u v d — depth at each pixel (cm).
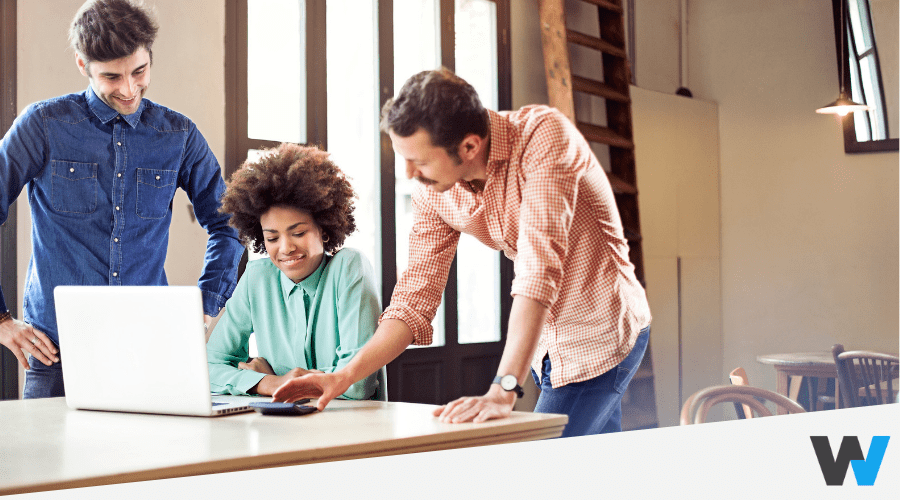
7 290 261
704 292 491
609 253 159
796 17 477
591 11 458
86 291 136
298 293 173
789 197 482
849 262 463
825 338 470
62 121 199
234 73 320
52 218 201
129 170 209
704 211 493
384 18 378
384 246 379
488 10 426
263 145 331
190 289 127
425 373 391
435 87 129
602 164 440
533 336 128
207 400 128
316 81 350
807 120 475
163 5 297
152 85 294
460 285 418
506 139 144
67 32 275
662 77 493
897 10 440
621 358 162
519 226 139
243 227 181
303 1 347
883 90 448
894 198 447
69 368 141
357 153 375
